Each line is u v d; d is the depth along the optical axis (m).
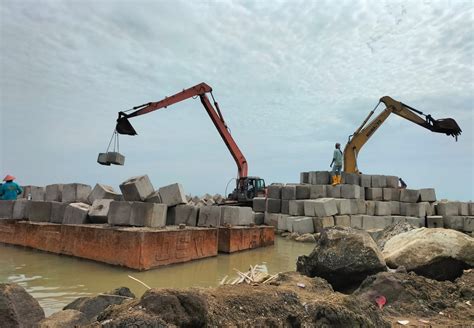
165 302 3.38
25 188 14.91
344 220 16.55
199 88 18.55
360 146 20.31
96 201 10.22
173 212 10.57
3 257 9.31
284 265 9.42
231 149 20.19
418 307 5.20
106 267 8.24
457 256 6.31
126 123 16.28
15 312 3.88
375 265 6.15
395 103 20.55
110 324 3.08
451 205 19.53
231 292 4.36
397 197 19.39
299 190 17.61
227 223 11.84
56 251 9.70
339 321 4.03
